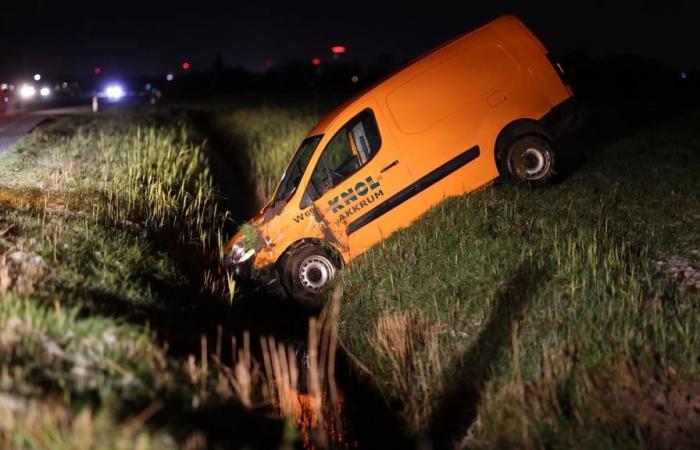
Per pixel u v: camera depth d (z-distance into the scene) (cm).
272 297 1014
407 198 1005
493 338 699
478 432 613
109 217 1012
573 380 614
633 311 681
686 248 864
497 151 1057
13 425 446
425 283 848
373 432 685
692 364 611
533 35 1082
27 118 2472
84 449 434
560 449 566
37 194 1073
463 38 1070
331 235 989
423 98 1021
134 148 1463
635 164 1284
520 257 824
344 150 1302
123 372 539
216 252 1174
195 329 744
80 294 674
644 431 562
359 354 800
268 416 609
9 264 703
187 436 487
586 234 865
